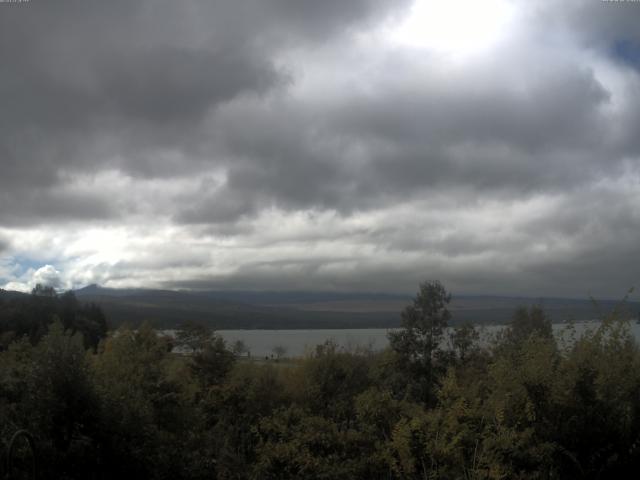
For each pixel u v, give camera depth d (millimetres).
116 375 10695
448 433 7871
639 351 8742
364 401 9117
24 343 11555
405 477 7887
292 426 9406
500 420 7613
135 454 8391
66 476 7836
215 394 13633
